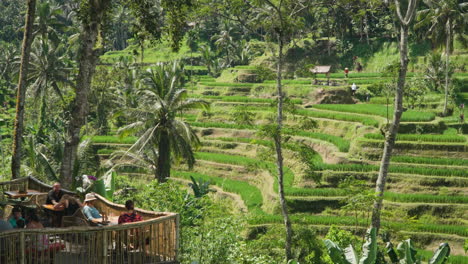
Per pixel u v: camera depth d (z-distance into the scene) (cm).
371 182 4569
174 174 5828
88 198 1378
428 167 4678
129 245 1197
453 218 4097
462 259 3584
